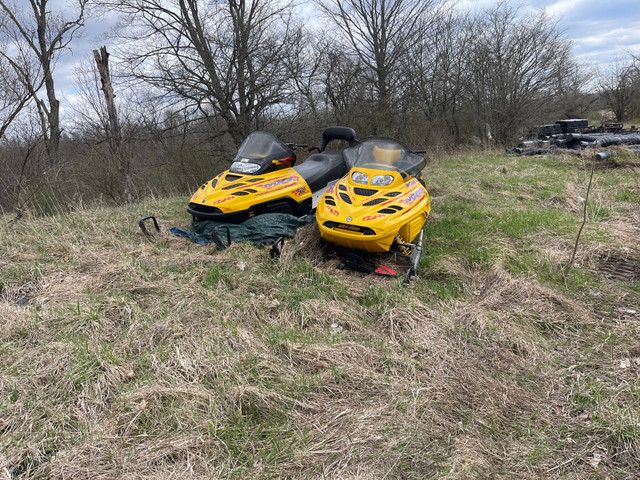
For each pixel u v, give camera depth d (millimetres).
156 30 13312
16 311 3861
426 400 2945
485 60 19250
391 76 17984
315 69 16125
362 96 17219
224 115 14062
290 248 5230
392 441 2607
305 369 3238
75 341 3441
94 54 10406
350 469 2428
